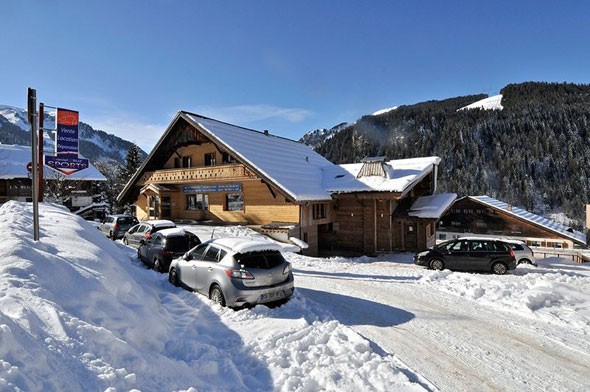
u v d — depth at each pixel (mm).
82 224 11773
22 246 5543
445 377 5223
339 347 5887
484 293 9711
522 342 6520
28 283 4684
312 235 22281
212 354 5406
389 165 23172
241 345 6035
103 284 5730
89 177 38531
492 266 13797
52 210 13836
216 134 23047
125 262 10633
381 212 22516
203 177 24469
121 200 30656
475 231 26531
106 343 4141
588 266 18500
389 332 6992
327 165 29516
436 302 9109
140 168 28641
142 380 3943
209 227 22844
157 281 10266
